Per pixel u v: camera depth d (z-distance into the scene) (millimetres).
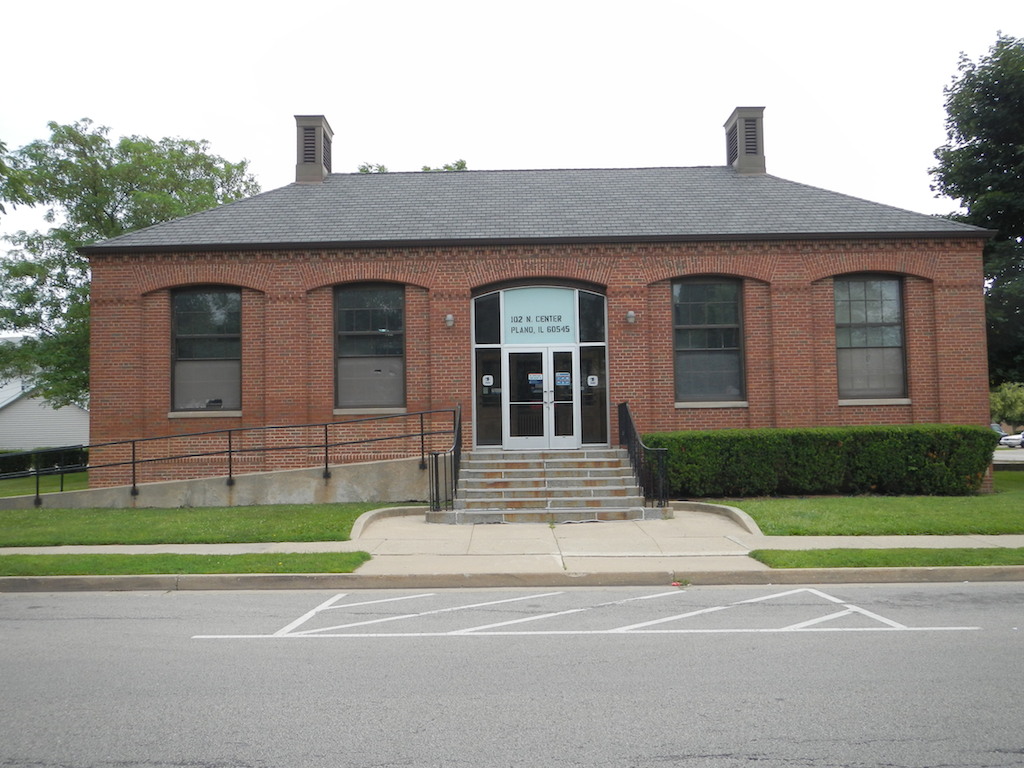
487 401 18312
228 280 18125
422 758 4613
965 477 16672
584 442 18250
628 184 21312
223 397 18328
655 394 18094
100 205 30922
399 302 18391
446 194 20797
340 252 18125
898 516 13633
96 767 4516
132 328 18109
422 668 6445
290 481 16531
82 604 9211
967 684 5875
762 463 16344
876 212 19109
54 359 30266
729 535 12773
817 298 18250
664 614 8422
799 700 5555
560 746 4770
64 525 13977
